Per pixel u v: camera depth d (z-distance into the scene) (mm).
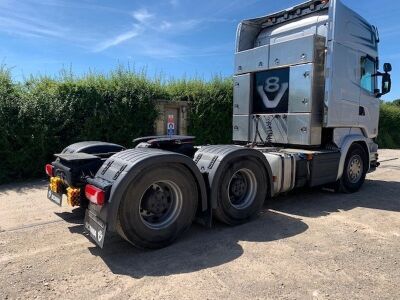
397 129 22641
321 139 6242
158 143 4902
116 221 3406
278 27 7016
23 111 7684
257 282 3037
